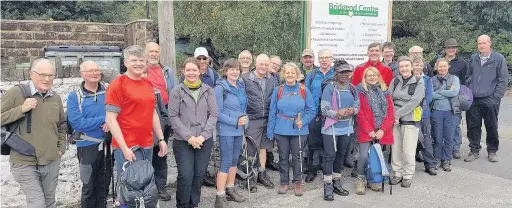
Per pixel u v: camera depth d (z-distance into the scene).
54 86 4.86
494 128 6.88
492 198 5.38
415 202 5.22
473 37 17.75
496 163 6.87
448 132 6.38
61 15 15.05
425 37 15.68
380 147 5.43
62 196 4.90
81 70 4.20
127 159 3.82
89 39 10.88
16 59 10.00
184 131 4.36
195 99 4.46
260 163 5.77
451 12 17.75
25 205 4.69
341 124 5.24
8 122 3.69
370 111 5.39
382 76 6.20
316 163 6.02
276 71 5.94
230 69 4.98
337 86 5.29
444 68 6.36
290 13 12.71
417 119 5.75
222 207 4.88
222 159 4.88
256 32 12.84
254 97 5.58
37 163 3.81
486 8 17.88
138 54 3.88
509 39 17.86
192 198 4.66
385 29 7.62
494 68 6.75
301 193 5.43
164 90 5.01
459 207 5.07
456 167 6.69
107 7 16.20
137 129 3.94
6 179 4.61
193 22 14.30
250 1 13.17
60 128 4.07
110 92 3.83
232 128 4.91
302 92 5.29
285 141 5.34
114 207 4.45
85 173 4.25
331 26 6.88
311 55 6.11
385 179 5.54
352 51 7.21
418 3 15.65
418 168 6.61
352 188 5.73
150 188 3.80
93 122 4.16
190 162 4.49
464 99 6.42
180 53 15.44
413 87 5.73
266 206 5.08
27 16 14.10
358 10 7.18
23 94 3.75
